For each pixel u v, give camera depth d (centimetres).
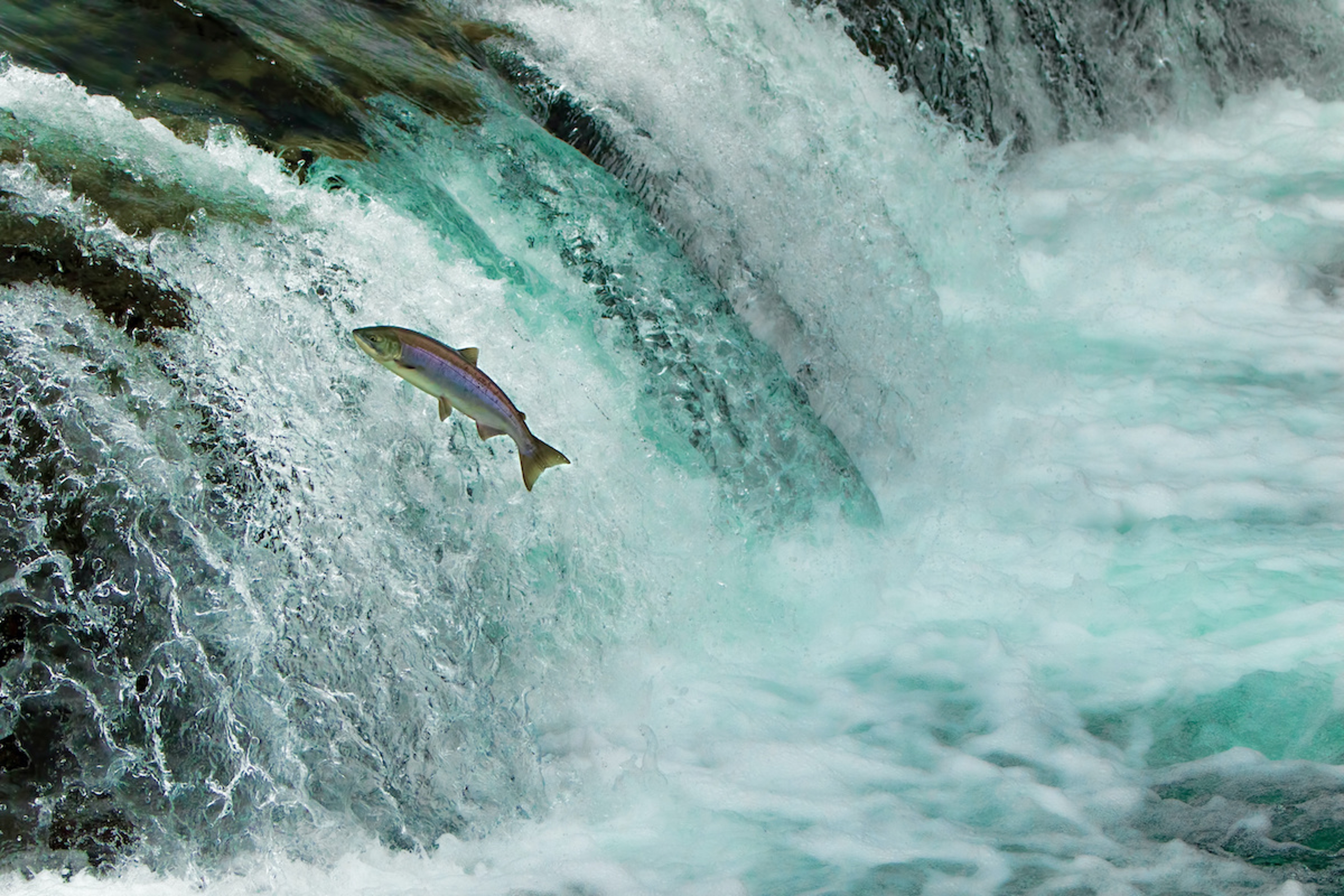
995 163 1573
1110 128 1872
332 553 695
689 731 779
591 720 779
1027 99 1797
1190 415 1170
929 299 1237
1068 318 1383
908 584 932
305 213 801
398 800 686
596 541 825
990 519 1017
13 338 649
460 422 761
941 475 1077
